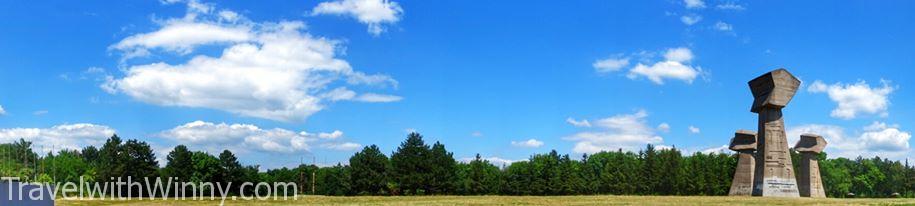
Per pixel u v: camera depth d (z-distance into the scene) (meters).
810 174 99.94
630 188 142.38
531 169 139.12
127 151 118.62
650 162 143.50
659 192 141.50
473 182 139.12
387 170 131.25
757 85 95.06
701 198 84.44
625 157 164.75
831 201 74.31
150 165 119.88
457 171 152.00
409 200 83.44
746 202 72.12
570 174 140.25
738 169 102.69
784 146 92.31
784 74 92.56
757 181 93.44
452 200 81.69
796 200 77.56
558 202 73.38
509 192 139.00
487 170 160.62
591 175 147.38
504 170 156.00
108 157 125.88
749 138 102.31
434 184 131.38
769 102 91.94
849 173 183.75
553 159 143.50
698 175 139.38
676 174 140.25
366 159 130.88
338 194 135.25
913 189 179.38
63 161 150.12
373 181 129.12
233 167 124.00
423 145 133.25
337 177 139.38
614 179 144.12
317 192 147.75
